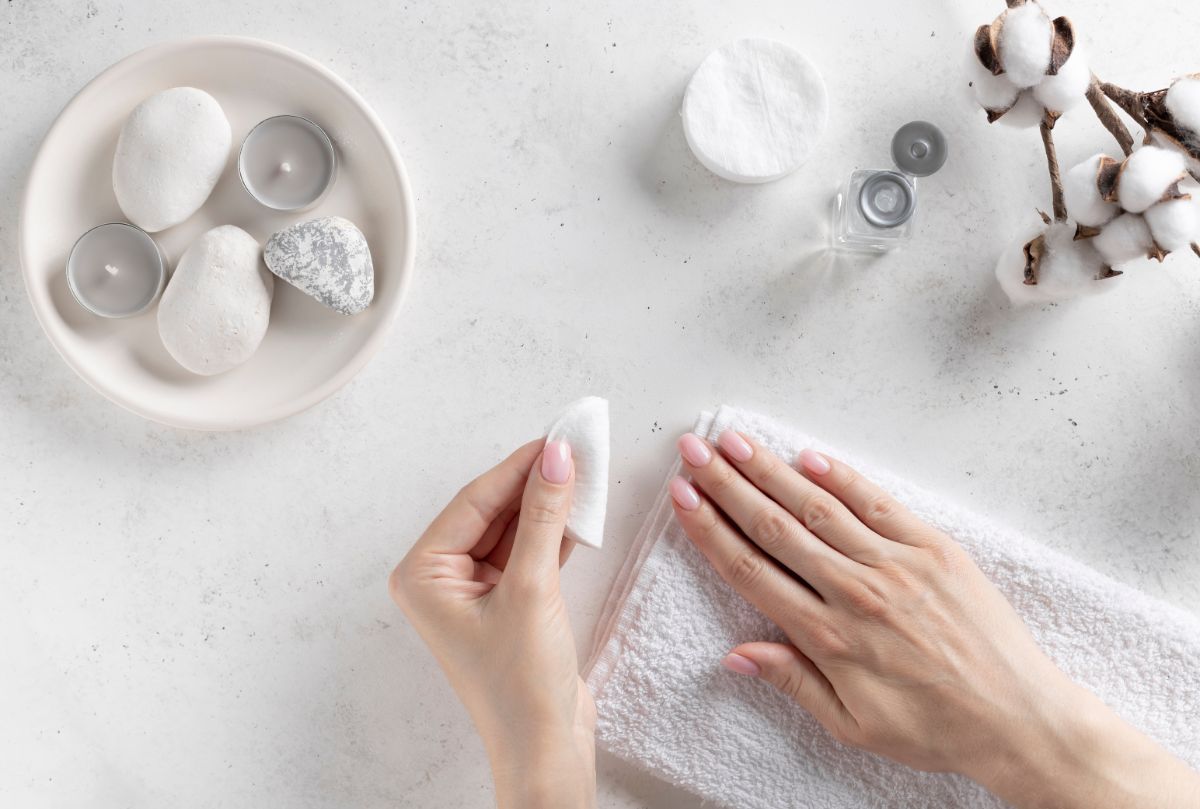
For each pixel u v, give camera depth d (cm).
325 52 90
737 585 83
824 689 83
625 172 90
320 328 88
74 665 90
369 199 88
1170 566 91
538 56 90
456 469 91
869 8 90
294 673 91
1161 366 91
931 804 86
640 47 90
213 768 91
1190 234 74
